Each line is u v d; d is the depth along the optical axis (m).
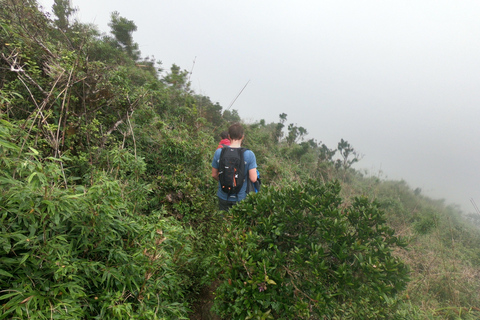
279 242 1.98
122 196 2.04
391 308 1.77
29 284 1.10
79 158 2.40
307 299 1.66
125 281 1.49
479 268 4.07
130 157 2.68
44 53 2.79
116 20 10.74
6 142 1.11
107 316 1.28
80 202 1.38
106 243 1.56
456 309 2.76
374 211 1.98
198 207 3.09
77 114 2.72
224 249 1.78
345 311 1.75
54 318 1.06
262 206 2.07
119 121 3.30
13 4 2.82
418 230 4.74
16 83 2.38
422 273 3.54
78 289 1.26
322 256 1.72
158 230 1.71
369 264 1.64
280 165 6.55
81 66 2.80
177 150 3.77
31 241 1.12
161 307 1.60
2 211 1.10
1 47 2.50
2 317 0.97
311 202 2.00
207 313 2.25
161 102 5.66
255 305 1.58
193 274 2.42
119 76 3.55
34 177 1.20
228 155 2.69
